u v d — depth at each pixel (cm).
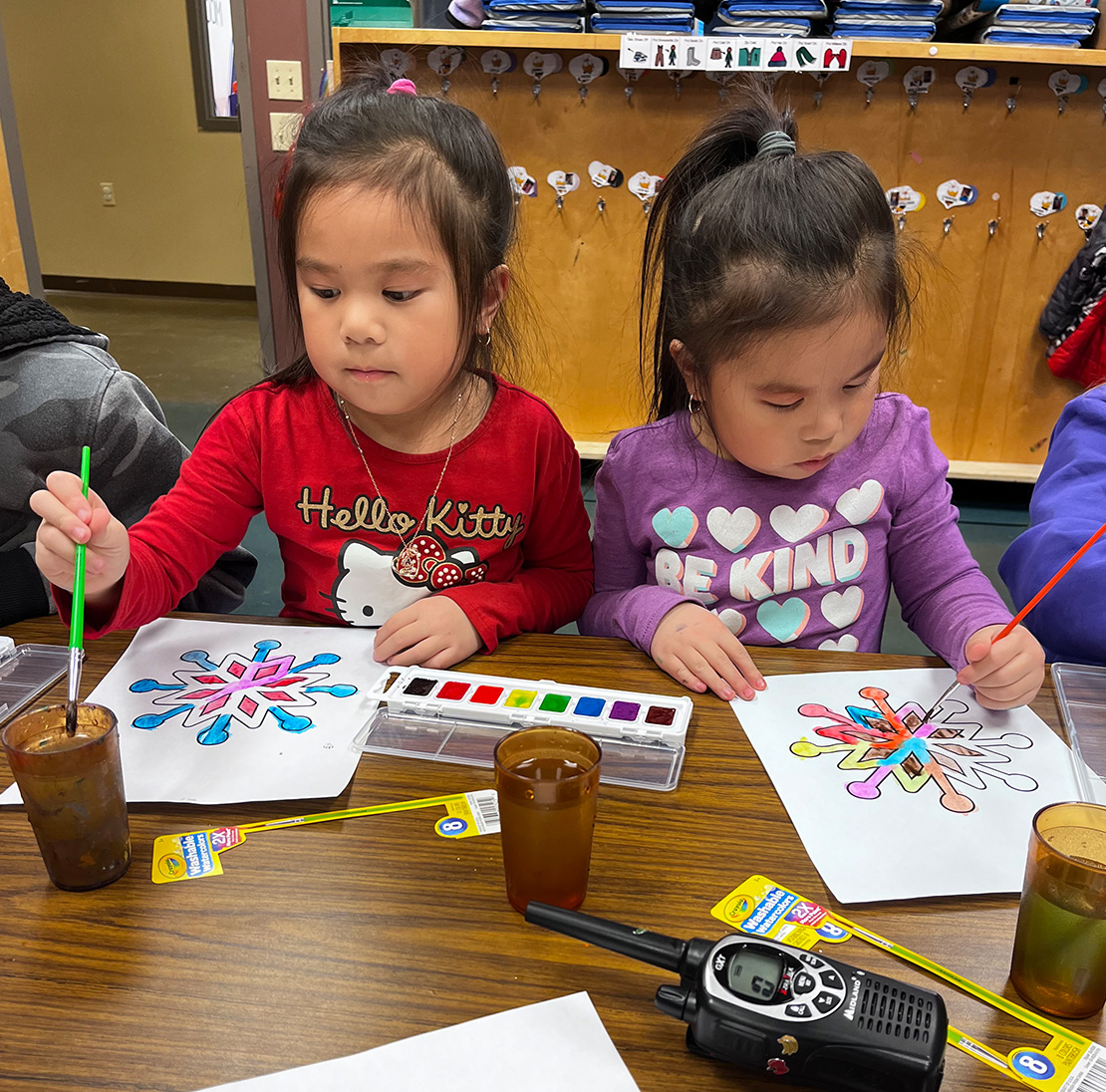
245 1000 53
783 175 90
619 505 117
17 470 111
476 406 111
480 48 288
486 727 80
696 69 272
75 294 718
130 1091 48
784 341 87
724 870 64
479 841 67
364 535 110
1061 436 123
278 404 109
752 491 110
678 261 96
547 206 304
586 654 95
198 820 69
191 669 90
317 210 87
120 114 682
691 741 79
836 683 89
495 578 115
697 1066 50
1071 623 101
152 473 121
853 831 68
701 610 97
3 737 60
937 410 315
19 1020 52
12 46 669
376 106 93
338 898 61
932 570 108
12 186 309
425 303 90
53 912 60
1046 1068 50
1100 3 282
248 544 291
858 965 57
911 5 275
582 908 60
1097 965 52
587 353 321
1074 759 77
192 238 709
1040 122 282
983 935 59
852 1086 47
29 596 115
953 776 75
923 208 294
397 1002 53
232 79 681
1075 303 291
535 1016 53
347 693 85
